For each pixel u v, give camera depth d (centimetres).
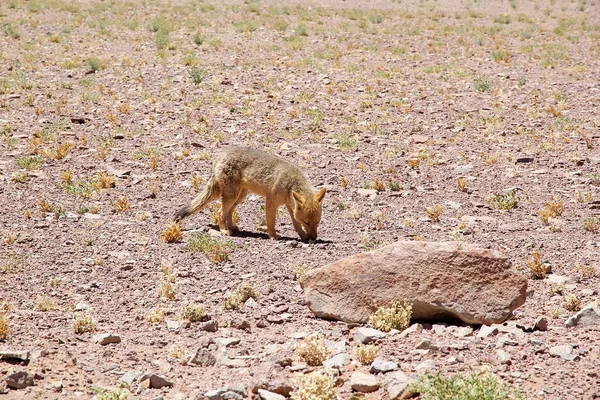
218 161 1245
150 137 1898
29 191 1424
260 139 1908
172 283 985
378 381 665
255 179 1212
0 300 895
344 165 1720
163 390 655
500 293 812
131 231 1213
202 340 782
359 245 1179
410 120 2147
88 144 1809
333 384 640
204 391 646
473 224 1320
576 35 4131
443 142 1930
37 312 861
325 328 831
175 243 1169
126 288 962
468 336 787
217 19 4325
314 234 1198
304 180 1202
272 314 882
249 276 1017
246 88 2481
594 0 5734
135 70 2761
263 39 3644
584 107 2345
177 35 3666
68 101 2244
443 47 3569
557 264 1092
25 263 1031
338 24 4309
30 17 4012
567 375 676
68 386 655
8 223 1220
